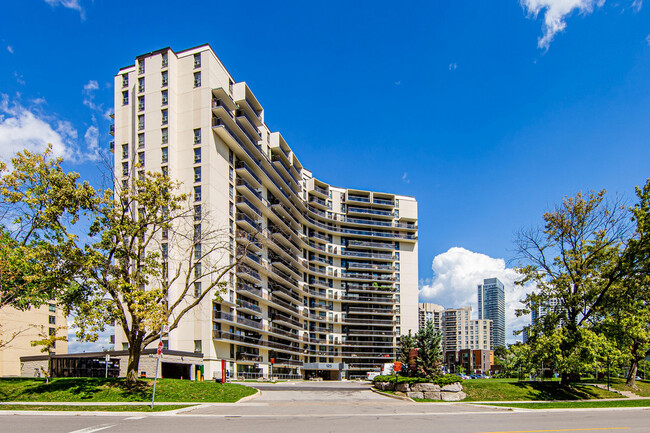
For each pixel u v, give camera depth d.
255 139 72.56
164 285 27.70
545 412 24.97
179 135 60.44
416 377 33.72
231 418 19.08
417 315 103.69
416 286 105.25
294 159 93.94
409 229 107.81
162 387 26.62
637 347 40.97
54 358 44.84
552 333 33.78
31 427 15.98
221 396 27.28
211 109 60.19
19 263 25.94
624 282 34.25
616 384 41.34
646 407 29.14
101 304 25.02
